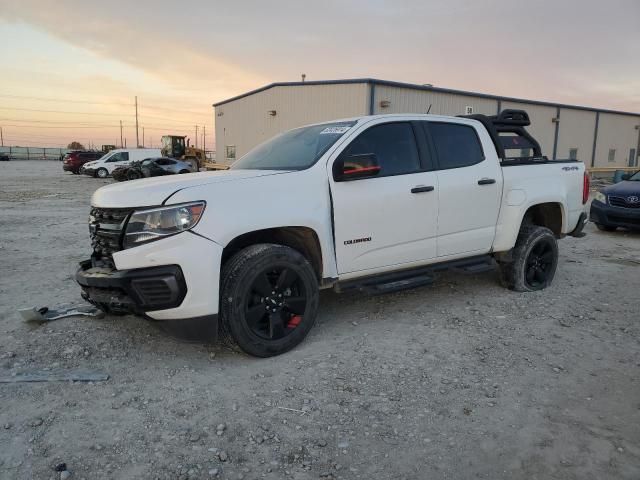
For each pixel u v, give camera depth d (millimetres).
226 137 32531
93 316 4535
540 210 5973
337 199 4074
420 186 4535
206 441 2777
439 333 4371
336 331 4406
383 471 2547
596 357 3912
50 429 2854
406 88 23094
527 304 5203
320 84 23469
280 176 3883
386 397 3268
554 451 2703
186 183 3641
